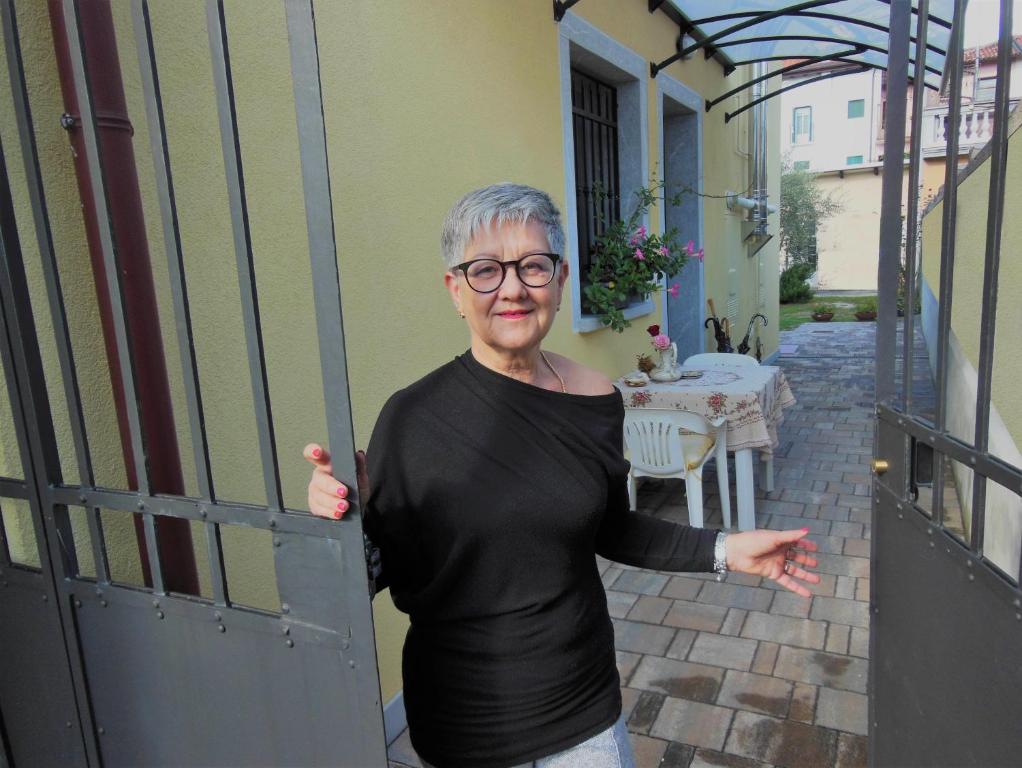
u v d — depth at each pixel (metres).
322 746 1.17
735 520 4.43
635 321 5.30
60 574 1.38
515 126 3.44
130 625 1.33
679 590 3.46
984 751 1.21
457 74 2.95
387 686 2.51
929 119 6.86
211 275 1.89
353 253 2.37
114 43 1.47
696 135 6.41
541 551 1.21
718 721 2.47
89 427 1.60
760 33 6.24
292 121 2.15
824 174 28.39
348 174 2.34
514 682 1.23
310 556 1.10
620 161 5.16
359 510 1.04
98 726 1.42
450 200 2.91
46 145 1.50
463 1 2.98
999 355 2.34
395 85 2.56
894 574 1.62
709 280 7.09
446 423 1.24
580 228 4.65
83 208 1.47
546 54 3.74
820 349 13.16
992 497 2.60
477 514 1.19
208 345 1.88
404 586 1.30
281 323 2.10
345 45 2.32
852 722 2.42
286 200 2.12
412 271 2.66
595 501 1.26
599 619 1.33
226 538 1.94
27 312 1.33
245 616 1.19
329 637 1.11
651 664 2.84
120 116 1.47
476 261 1.20
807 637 2.98
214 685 1.25
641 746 2.36
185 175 1.83
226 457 1.93
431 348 2.77
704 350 6.83
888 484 1.64
